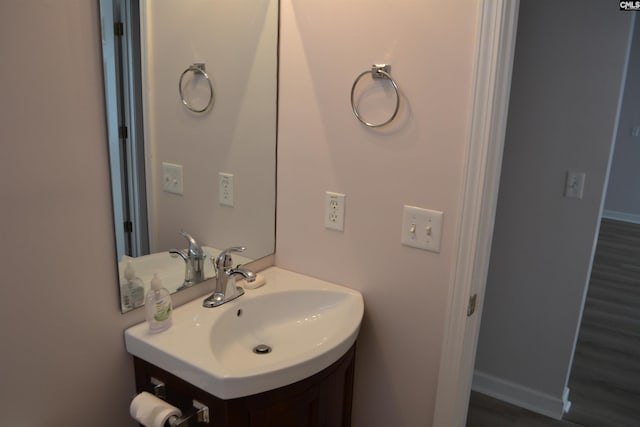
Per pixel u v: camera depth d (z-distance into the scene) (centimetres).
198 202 142
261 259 168
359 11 135
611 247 484
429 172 133
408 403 154
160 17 122
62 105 102
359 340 158
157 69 122
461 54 123
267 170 161
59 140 102
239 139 150
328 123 148
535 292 221
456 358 140
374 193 144
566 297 215
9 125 93
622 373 261
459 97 125
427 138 132
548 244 214
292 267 169
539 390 229
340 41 140
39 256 102
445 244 135
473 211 129
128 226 121
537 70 202
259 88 152
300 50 149
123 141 117
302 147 156
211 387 108
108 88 111
